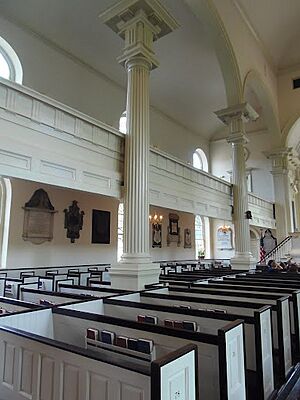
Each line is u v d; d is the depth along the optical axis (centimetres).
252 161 1363
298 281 547
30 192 764
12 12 705
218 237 1415
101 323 272
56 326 305
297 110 1200
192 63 995
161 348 238
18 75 727
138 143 503
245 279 596
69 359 190
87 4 724
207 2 669
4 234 714
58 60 816
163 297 398
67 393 188
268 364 289
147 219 496
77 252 864
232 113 826
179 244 1265
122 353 247
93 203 927
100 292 458
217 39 760
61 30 778
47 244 791
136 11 509
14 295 571
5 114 361
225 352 215
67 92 834
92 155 465
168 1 765
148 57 521
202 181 767
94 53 866
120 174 507
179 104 1181
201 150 1412
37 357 209
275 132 1221
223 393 210
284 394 285
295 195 1463
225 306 350
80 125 452
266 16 932
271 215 1252
